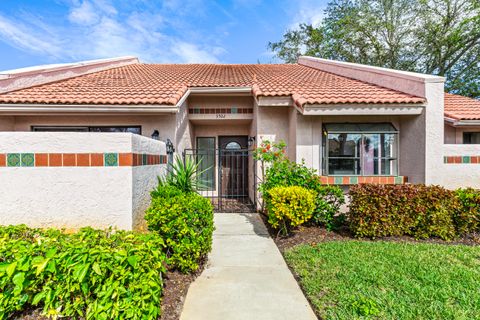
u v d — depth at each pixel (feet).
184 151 29.89
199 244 14.97
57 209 15.20
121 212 15.60
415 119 24.76
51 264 9.19
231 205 33.94
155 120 26.86
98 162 15.53
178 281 14.10
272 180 24.70
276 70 46.93
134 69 44.62
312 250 17.95
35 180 15.08
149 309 9.59
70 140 15.35
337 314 11.09
